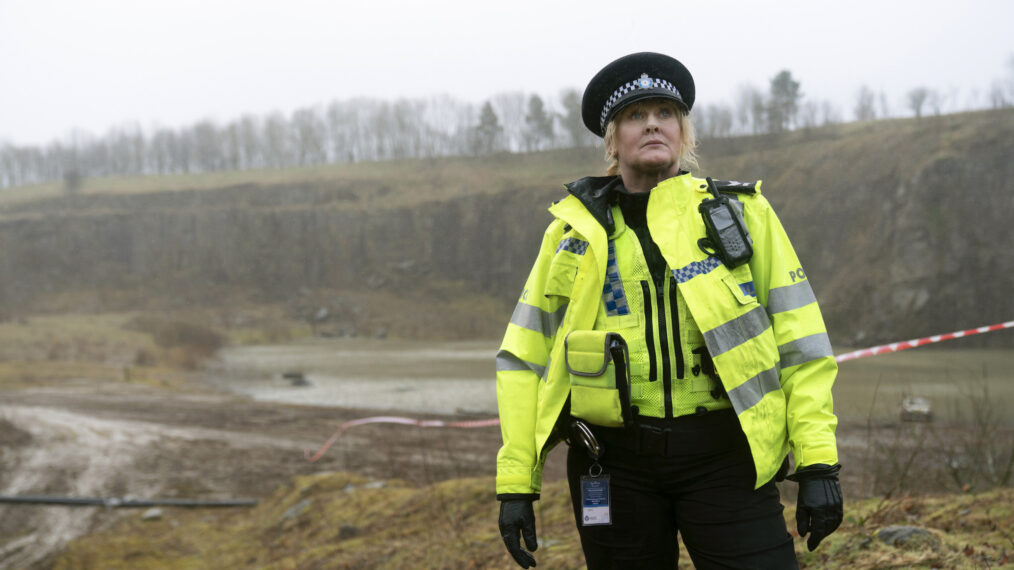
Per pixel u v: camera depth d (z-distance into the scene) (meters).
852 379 22.98
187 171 158.75
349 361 44.78
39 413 21.97
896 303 63.22
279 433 17.56
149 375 37.12
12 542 9.00
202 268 106.38
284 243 109.31
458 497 5.85
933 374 25.16
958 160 66.94
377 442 15.23
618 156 1.86
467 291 99.69
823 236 75.06
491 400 24.30
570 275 1.81
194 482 12.44
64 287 100.19
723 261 1.66
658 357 1.68
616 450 1.72
